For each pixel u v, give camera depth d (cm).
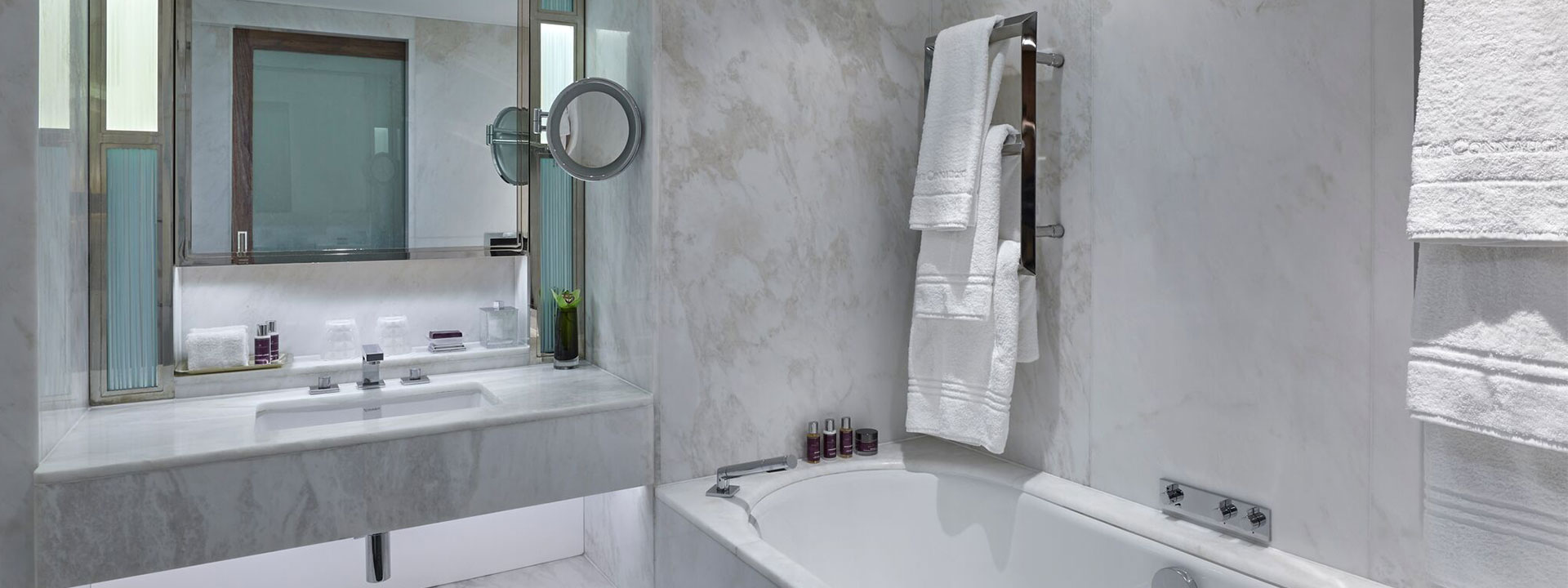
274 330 224
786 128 229
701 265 218
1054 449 221
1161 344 191
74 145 186
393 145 228
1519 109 112
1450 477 129
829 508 226
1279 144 166
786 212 231
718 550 187
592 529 256
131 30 201
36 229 155
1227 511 177
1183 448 188
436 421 187
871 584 229
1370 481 155
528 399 210
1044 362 223
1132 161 196
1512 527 123
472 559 244
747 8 221
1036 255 223
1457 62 119
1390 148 148
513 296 258
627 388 223
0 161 152
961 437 220
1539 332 114
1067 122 212
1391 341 150
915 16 250
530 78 244
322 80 219
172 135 205
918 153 254
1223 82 176
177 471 162
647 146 212
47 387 163
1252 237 172
